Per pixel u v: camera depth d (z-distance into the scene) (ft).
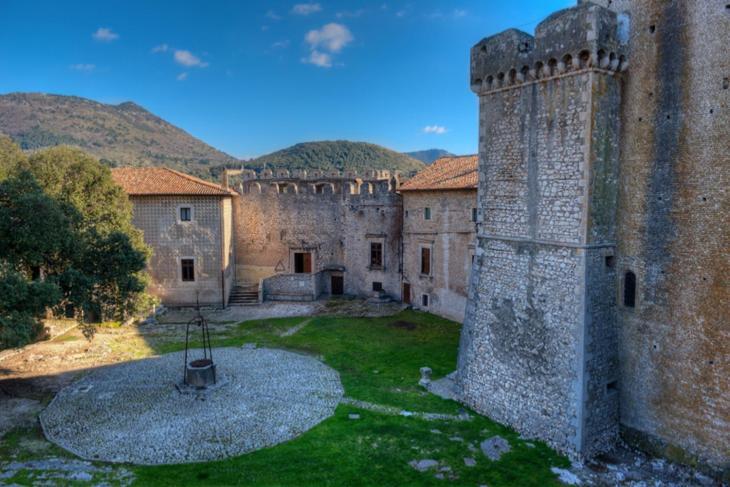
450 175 125.18
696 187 52.85
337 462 55.36
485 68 67.82
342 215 152.15
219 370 85.81
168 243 136.46
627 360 59.93
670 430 56.39
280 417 67.31
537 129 61.77
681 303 54.75
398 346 101.19
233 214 158.30
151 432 62.75
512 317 65.87
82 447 58.70
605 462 57.06
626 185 58.70
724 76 50.14
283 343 104.12
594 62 54.60
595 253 57.88
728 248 50.70
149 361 90.89
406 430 63.62
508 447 59.88
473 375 71.87
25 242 69.82
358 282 150.82
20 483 48.65
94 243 87.04
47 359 90.84
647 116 56.34
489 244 69.82
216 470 53.57
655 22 55.11
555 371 60.08
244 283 158.51
